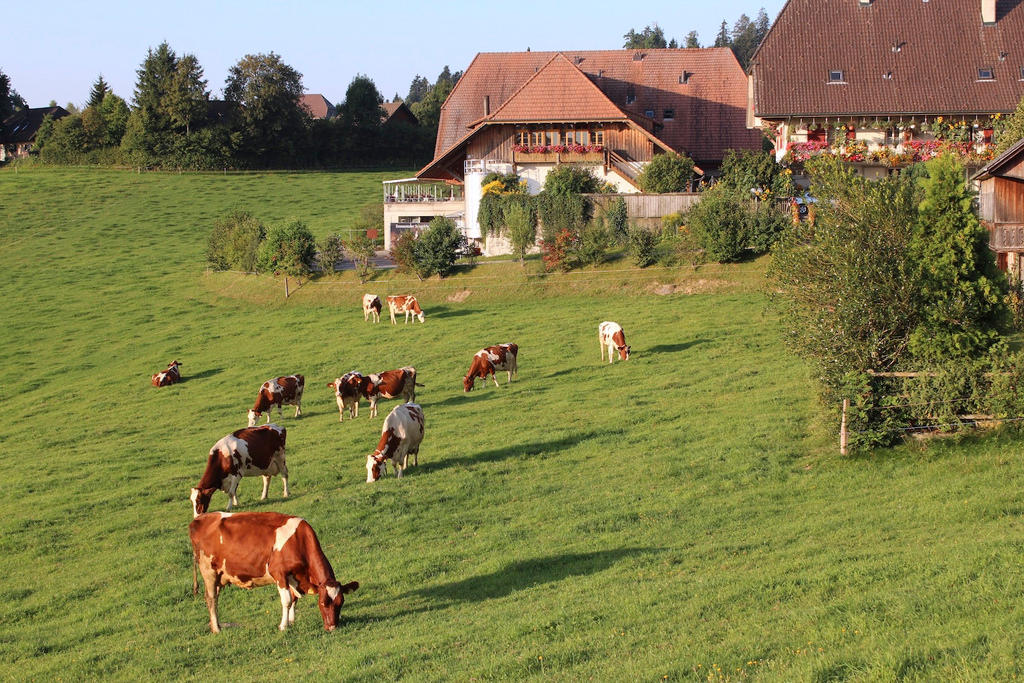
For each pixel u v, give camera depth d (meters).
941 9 55.84
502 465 21.30
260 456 19.61
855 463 19.31
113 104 123.94
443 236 46.38
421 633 12.08
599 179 54.56
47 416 32.44
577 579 14.01
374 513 18.41
